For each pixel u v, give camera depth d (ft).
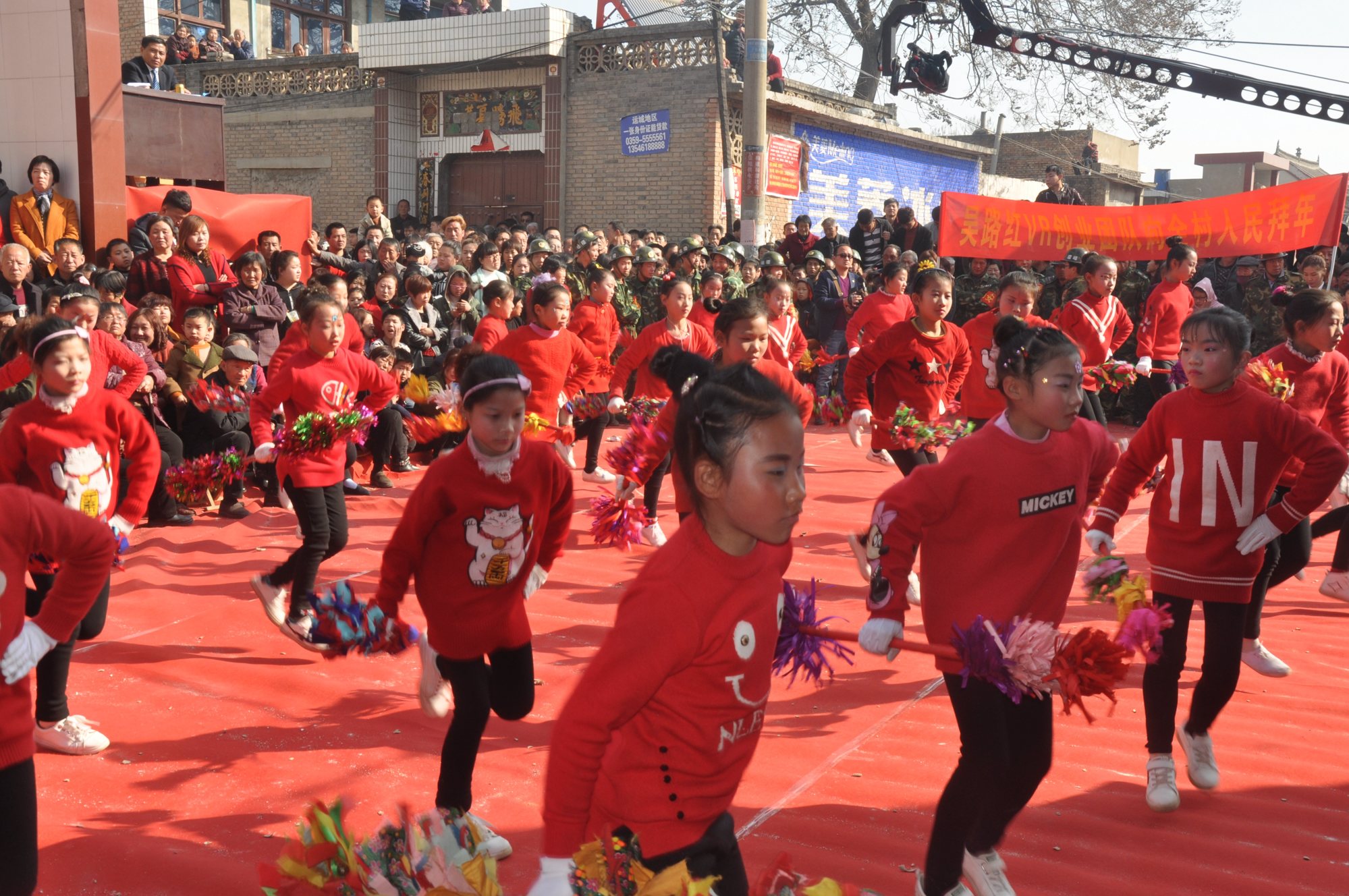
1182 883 11.00
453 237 46.83
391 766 13.71
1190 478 12.58
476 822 11.19
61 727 13.96
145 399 26.35
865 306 35.47
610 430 42.52
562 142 63.87
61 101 34.12
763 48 46.52
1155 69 57.98
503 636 11.41
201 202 38.01
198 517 27.37
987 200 45.93
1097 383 29.94
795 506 6.59
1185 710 15.64
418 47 65.10
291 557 17.69
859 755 14.06
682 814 7.19
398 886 7.17
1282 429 12.19
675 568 6.88
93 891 10.61
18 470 13.87
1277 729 14.98
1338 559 20.17
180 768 13.57
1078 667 8.27
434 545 11.28
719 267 45.01
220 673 16.83
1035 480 9.94
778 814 12.34
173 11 79.51
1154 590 13.15
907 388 22.24
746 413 6.49
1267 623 19.95
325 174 69.41
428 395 18.28
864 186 73.10
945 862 9.88
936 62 63.93
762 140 47.14
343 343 23.91
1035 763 10.03
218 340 32.01
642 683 6.72
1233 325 12.14
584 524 26.48
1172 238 42.93
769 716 15.35
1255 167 142.31
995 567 10.07
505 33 63.05
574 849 6.66
